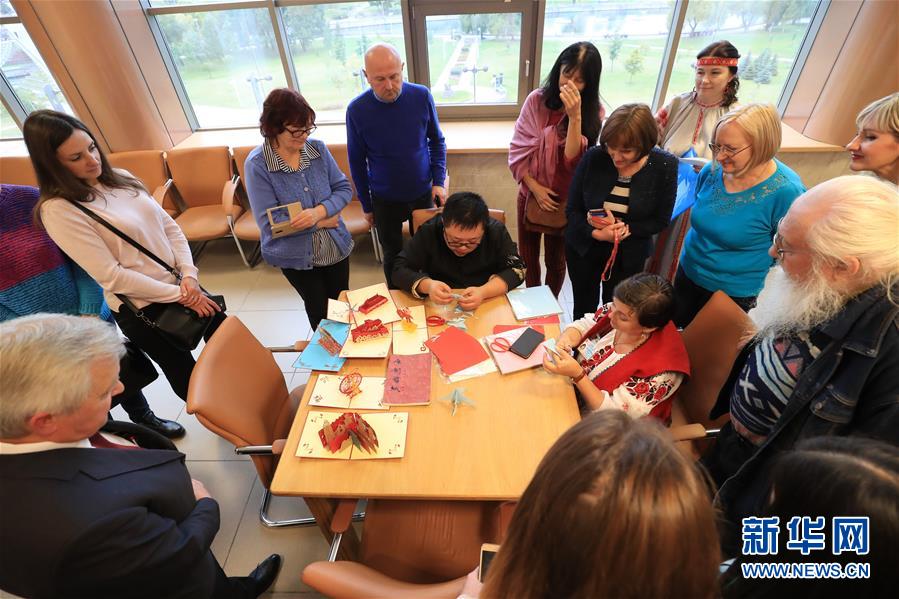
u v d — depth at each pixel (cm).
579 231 199
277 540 175
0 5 305
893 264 78
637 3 299
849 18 269
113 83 311
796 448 57
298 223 190
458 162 326
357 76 355
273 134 175
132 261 161
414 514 136
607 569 45
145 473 97
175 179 333
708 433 139
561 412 130
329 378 144
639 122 164
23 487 81
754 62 315
